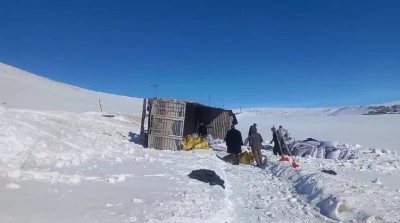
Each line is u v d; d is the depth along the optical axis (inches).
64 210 294.4
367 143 1460.4
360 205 353.1
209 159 687.7
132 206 320.5
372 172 603.5
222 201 366.6
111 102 3046.3
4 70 2896.2
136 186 397.4
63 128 695.7
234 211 354.6
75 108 2224.4
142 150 735.1
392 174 597.6
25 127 567.5
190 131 1039.0
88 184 383.2
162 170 505.7
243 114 2810.0
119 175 422.0
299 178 494.9
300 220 334.0
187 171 512.4
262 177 550.6
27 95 2290.8
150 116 824.9
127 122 1258.6
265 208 372.2
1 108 660.1
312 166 608.4
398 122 2028.8
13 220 260.2
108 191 364.5
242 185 482.6
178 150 818.2
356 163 698.8
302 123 2094.0
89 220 277.3
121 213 299.3
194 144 850.1
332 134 1688.0
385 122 2034.9
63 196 331.0
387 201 372.5
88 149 596.4
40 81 3043.8
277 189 464.1
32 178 378.9
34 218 269.3
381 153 874.8
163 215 301.4
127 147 729.0
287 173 544.1
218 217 314.0
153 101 827.4
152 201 341.1
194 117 1081.4
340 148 777.6
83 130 777.6
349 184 433.4
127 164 525.3
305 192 433.4
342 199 353.1
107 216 289.4
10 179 363.3
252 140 677.3
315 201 386.9
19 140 494.9
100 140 716.7
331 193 384.5
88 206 310.7
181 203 341.1
